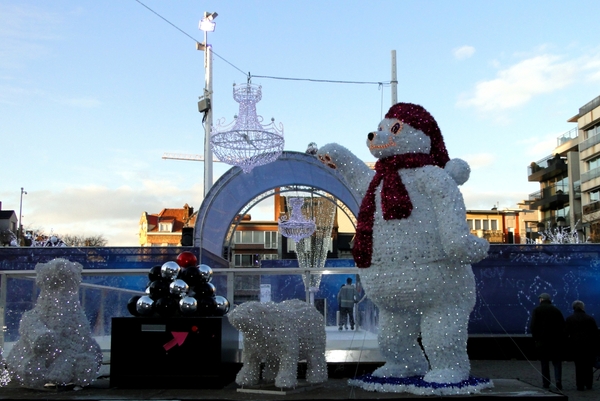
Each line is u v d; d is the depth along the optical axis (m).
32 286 8.26
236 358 7.41
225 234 16.50
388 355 6.67
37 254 13.66
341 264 24.34
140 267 13.75
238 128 11.14
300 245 25.91
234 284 8.70
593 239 38.88
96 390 6.41
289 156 14.77
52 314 6.50
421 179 6.33
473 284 6.48
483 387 6.13
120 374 6.52
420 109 6.74
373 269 6.42
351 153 7.21
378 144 6.60
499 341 12.08
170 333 6.55
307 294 8.72
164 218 73.75
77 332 6.60
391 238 6.30
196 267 6.98
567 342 9.16
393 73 17.75
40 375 6.25
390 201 6.34
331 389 6.44
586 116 44.66
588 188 44.41
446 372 6.12
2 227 54.50
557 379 9.11
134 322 6.59
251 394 6.10
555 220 49.62
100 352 6.90
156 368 6.52
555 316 9.20
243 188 15.90
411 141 6.55
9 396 6.05
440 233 6.14
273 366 6.70
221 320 6.57
